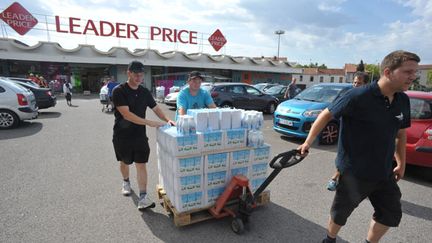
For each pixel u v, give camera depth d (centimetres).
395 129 213
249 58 3331
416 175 484
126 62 2666
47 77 2486
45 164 497
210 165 296
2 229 291
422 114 448
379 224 233
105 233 289
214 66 3106
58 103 1636
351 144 219
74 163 506
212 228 303
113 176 446
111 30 2631
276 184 428
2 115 809
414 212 353
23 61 2367
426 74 6712
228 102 1130
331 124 689
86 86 2694
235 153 310
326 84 783
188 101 373
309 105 692
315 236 292
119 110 321
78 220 312
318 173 481
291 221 320
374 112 205
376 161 212
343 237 294
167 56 2853
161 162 337
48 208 338
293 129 695
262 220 321
